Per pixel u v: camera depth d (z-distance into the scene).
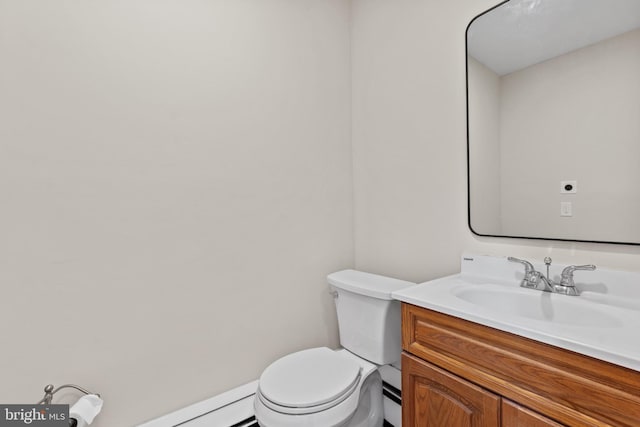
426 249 1.68
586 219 1.16
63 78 1.26
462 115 1.50
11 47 1.18
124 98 1.38
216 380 1.62
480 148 1.43
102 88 1.34
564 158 1.20
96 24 1.32
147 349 1.45
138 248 1.42
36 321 1.23
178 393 1.52
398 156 1.80
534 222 1.29
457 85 1.52
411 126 1.73
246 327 1.71
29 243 1.22
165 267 1.49
